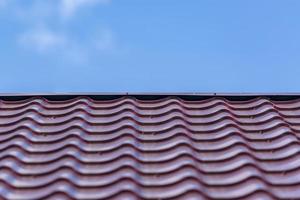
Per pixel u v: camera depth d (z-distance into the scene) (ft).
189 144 18.10
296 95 22.38
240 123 20.22
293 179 16.19
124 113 20.83
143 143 18.58
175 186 15.78
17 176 16.49
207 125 20.04
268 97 22.34
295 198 15.15
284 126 19.58
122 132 19.15
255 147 18.31
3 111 21.40
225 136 18.80
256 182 15.83
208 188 15.78
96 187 15.83
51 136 19.20
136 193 15.28
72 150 17.92
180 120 20.11
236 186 15.81
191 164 16.65
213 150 18.01
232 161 17.17
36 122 20.17
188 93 22.34
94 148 18.25
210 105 21.62
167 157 17.44
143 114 20.88
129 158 17.26
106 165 17.12
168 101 21.91
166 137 18.81
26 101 22.09
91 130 19.49
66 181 15.93
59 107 21.66
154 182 16.14
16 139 18.79
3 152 17.89
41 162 17.28
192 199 15.05
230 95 22.25
